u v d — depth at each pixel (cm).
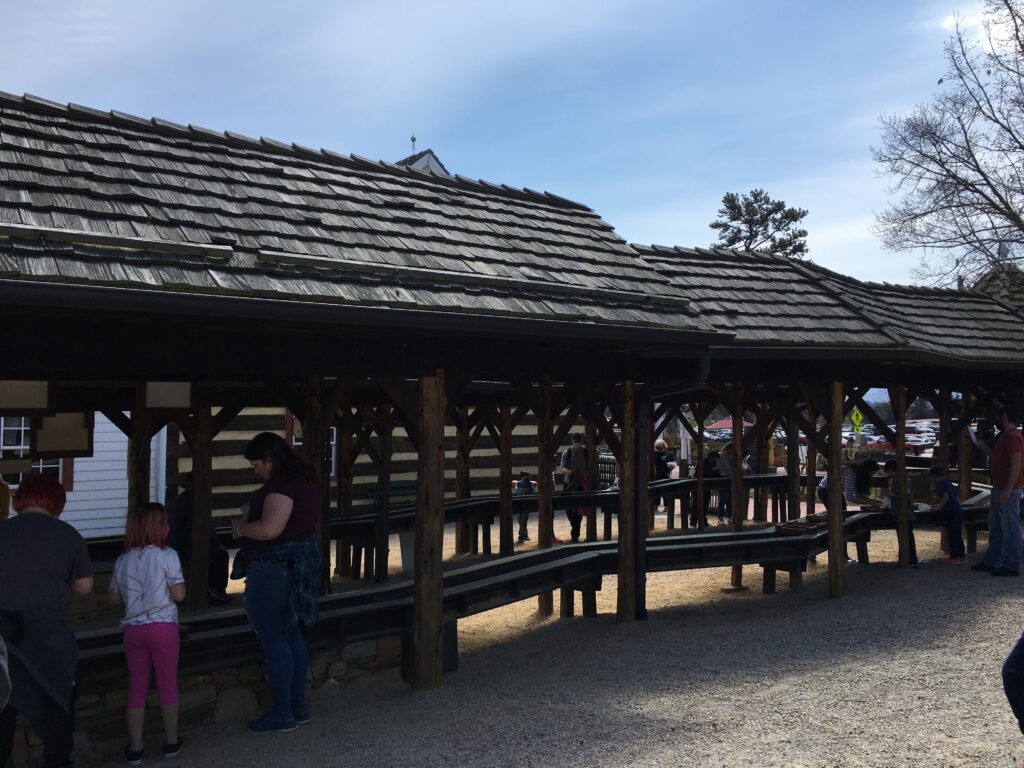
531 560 723
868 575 986
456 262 574
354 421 1105
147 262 417
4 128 516
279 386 774
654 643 692
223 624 526
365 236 565
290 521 479
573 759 445
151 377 619
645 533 776
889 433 1030
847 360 855
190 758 452
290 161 648
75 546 415
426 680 564
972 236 2483
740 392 1007
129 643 439
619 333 572
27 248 386
